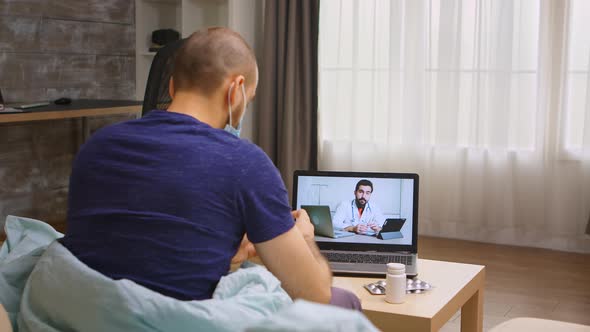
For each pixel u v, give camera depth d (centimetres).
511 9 421
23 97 437
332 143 484
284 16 474
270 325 67
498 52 426
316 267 145
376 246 238
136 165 138
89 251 138
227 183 137
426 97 451
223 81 149
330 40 477
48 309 135
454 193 449
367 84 471
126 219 135
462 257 409
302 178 242
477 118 436
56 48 453
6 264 151
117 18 489
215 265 137
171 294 133
